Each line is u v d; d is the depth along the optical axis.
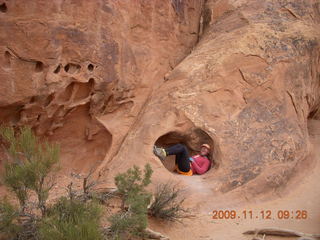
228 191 5.84
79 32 5.87
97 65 6.10
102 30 6.12
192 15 8.16
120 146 6.48
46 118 6.00
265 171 6.07
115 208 5.08
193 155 6.80
